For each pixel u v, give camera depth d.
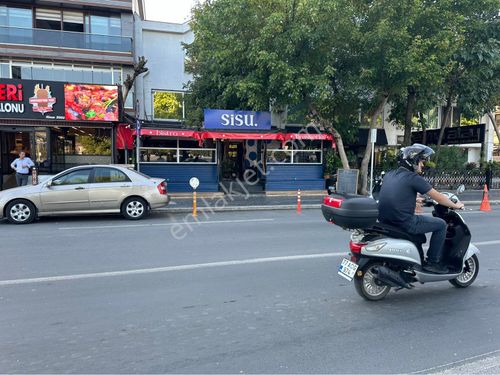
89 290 4.99
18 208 10.05
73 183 10.51
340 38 14.05
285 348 3.51
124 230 9.19
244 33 14.44
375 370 3.15
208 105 18.86
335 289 5.12
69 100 14.15
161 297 4.76
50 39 23.45
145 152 16.73
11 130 18.45
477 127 18.53
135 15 25.27
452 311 4.43
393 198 4.66
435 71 14.30
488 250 7.28
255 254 6.90
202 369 3.14
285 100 14.79
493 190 19.91
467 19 16.08
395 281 4.55
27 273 5.71
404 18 13.70
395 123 22.78
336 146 17.91
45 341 3.61
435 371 3.15
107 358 3.31
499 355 3.43
